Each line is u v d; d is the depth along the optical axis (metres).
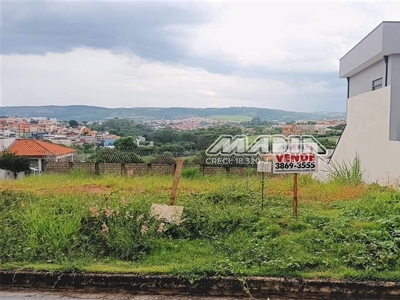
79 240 5.99
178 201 8.16
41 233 6.07
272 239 5.93
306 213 7.22
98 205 6.96
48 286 5.11
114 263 5.44
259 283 4.90
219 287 4.92
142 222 6.25
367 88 19.47
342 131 17.52
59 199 7.82
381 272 4.98
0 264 5.40
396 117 12.19
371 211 7.28
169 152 21.11
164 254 5.68
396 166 11.45
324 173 16.30
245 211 7.16
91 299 4.76
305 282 4.86
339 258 5.37
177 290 4.98
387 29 15.95
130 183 12.70
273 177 14.34
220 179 14.50
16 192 9.34
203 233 6.37
